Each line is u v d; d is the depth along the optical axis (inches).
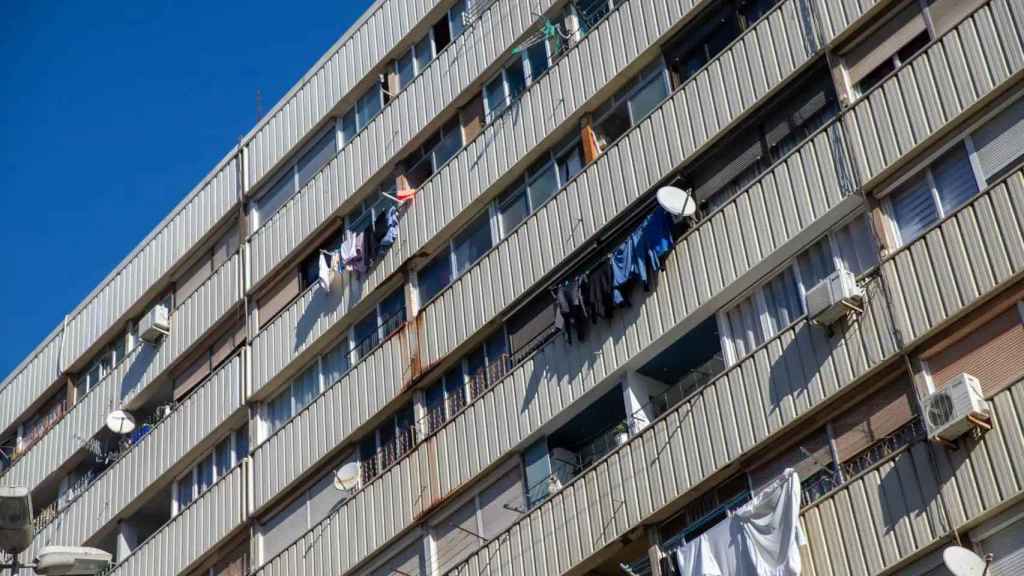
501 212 1254.9
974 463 885.2
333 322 1359.5
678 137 1124.5
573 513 1081.4
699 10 1155.9
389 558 1227.9
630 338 1095.6
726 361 1047.6
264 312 1466.5
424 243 1298.0
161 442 1510.8
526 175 1245.7
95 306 1712.6
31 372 1782.7
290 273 1454.2
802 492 973.2
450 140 1338.6
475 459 1178.6
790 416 982.4
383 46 1437.0
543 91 1246.3
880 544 908.6
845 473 954.7
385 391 1282.0
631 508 1047.0
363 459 1293.1
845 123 1015.0
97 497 1566.2
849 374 961.5
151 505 1528.1
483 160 1277.1
